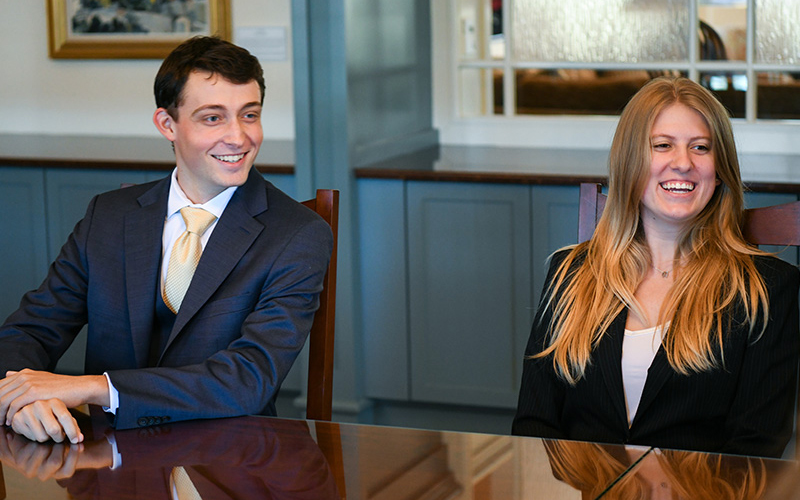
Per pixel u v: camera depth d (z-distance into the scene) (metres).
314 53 3.09
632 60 3.55
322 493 1.17
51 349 1.76
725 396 1.62
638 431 1.64
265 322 1.62
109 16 3.90
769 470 1.22
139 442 1.37
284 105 3.76
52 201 3.48
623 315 1.69
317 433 1.40
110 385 1.45
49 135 4.05
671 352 1.61
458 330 3.19
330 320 1.80
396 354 3.28
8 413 1.44
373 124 3.32
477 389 3.20
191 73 1.64
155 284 1.72
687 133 1.64
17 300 3.60
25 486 1.22
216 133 1.65
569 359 1.69
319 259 1.70
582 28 3.59
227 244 1.70
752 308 1.60
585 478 1.20
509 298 3.10
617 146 1.70
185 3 3.79
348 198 3.16
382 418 3.38
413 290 3.21
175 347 1.66
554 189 2.97
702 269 1.66
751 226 1.74
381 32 3.34
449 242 3.14
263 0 3.71
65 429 1.38
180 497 1.17
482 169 3.12
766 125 3.39
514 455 1.29
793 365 1.63
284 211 1.74
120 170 3.37
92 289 1.76
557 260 1.84
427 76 3.78
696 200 1.65
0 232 3.57
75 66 4.02
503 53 3.71
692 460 1.26
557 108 3.68
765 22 3.37
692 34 3.45
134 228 1.76
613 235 1.72
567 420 1.74
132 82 3.95
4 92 4.11
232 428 1.43
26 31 4.05
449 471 1.23
